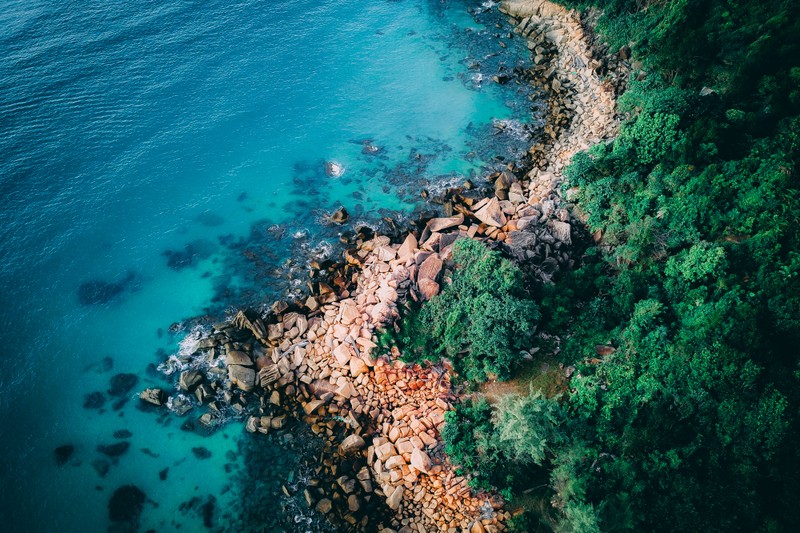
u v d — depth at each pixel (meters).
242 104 55.94
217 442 33.28
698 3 46.56
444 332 34.81
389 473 30.20
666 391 28.55
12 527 29.83
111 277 41.88
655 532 25.14
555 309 34.72
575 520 24.83
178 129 52.78
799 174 32.69
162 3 66.31
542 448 27.00
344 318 36.94
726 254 31.12
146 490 31.33
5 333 38.06
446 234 40.78
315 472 31.38
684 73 44.66
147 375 36.50
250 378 35.50
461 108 56.12
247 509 30.44
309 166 50.66
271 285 41.41
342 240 43.81
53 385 35.84
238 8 67.62
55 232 43.97
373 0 71.81
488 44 64.44
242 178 49.47
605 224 38.59
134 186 47.81
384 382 33.97
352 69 61.03
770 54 38.38
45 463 32.28
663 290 33.16
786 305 27.62
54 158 48.38
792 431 24.91
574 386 31.53
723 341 27.84
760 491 24.80
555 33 62.19
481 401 31.62
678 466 26.12
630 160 40.47
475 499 28.55
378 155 51.56
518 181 46.81
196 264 42.91
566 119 52.00
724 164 35.41
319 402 33.69
